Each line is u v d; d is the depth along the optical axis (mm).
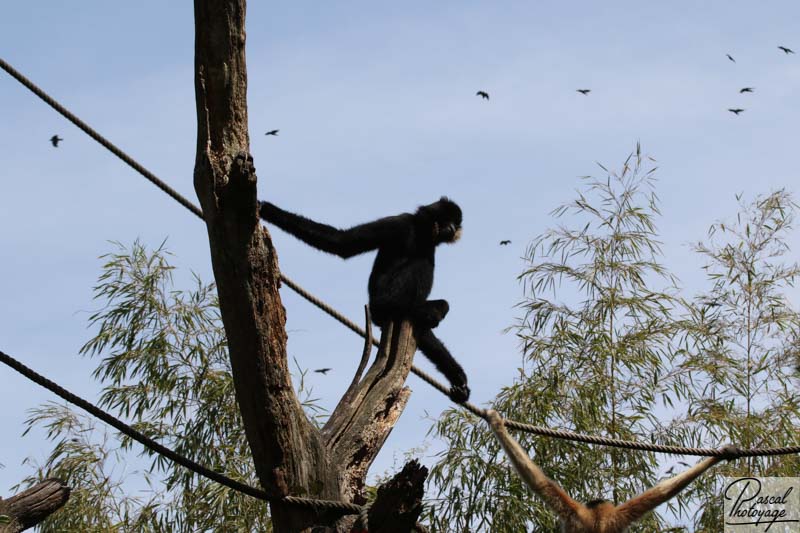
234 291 9664
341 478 10828
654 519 16438
